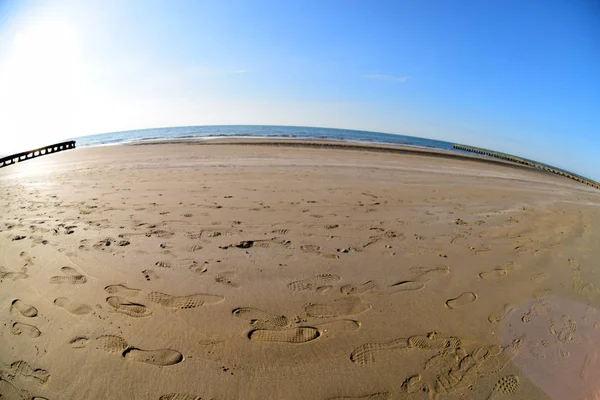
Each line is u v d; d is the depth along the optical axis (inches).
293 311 117.3
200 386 85.5
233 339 102.3
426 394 86.1
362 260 157.5
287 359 95.4
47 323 107.0
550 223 237.9
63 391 83.7
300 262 152.7
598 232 222.8
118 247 161.2
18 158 629.3
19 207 230.7
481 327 114.3
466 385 89.9
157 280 132.8
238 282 133.8
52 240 167.9
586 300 135.6
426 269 152.0
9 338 100.7
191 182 323.3
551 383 92.8
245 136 1307.8
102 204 238.5
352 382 88.7
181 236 177.0
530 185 463.5
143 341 100.2
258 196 269.3
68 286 127.0
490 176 510.0
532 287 142.9
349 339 104.7
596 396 89.4
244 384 86.6
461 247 179.8
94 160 523.2
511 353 103.0
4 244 162.6
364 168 462.0
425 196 300.7
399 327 111.6
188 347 98.5
